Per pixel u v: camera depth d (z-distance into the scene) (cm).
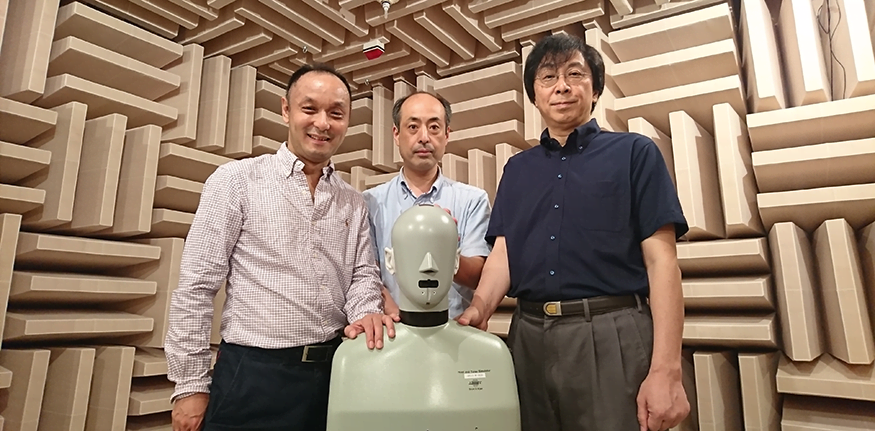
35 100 189
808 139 169
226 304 125
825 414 157
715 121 175
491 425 92
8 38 186
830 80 180
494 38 229
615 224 110
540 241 116
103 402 185
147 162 200
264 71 260
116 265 202
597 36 201
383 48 228
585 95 121
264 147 248
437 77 267
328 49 244
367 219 144
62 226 191
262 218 124
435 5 217
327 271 126
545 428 111
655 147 113
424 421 90
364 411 90
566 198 115
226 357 119
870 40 158
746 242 167
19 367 171
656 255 107
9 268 166
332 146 132
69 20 190
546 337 111
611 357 105
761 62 172
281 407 117
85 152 195
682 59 183
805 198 162
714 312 184
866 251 166
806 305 158
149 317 201
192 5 205
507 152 217
